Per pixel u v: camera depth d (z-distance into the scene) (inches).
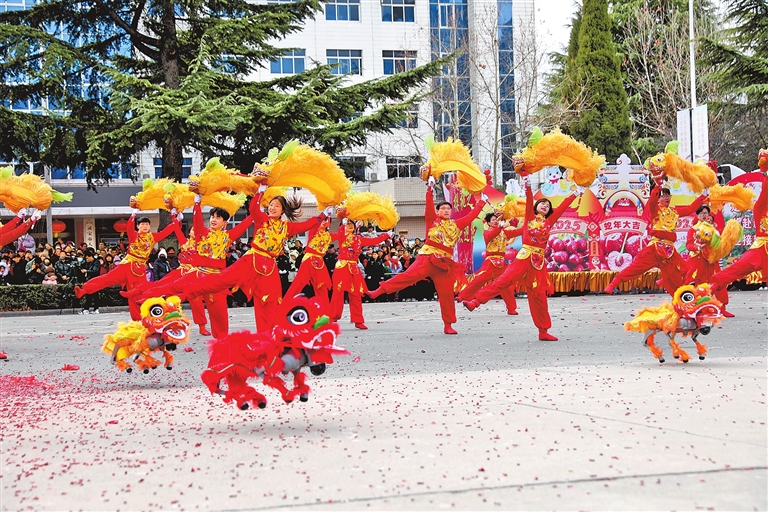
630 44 1614.2
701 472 192.2
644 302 764.0
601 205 860.6
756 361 370.3
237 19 948.0
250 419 267.4
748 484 183.0
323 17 1610.5
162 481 195.9
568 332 520.4
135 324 347.6
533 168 477.7
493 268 633.6
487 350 438.3
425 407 277.0
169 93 876.0
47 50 881.5
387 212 577.3
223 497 181.5
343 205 573.0
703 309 354.9
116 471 206.7
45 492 190.2
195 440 238.4
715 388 297.9
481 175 526.0
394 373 361.4
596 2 1465.3
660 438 224.2
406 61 1461.6
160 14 971.3
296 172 401.7
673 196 860.0
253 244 425.7
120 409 291.6
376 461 207.6
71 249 930.1
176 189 521.0
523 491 180.2
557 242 859.4
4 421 273.4
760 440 221.1
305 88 902.4
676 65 1457.9
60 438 246.5
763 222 502.3
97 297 887.1
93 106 971.9
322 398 301.4
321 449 222.1
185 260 519.5
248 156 964.6
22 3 1434.5
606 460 203.2
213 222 469.7
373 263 908.0
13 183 474.9
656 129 1460.4
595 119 1446.9
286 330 248.8
